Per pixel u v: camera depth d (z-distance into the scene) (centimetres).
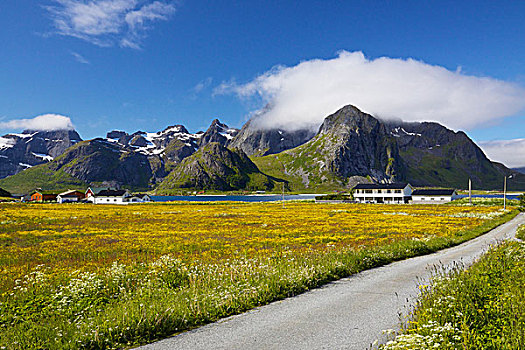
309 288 1431
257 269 1594
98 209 11081
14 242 3497
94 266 2142
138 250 2891
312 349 805
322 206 12544
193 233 4269
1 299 1307
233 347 831
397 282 1520
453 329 744
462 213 8006
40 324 1005
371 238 3644
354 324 973
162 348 838
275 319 1035
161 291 1307
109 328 899
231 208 11669
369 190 16062
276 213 8650
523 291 1004
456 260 2092
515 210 8819
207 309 1091
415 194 15600
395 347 673
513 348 668
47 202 18250
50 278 1666
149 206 13688
